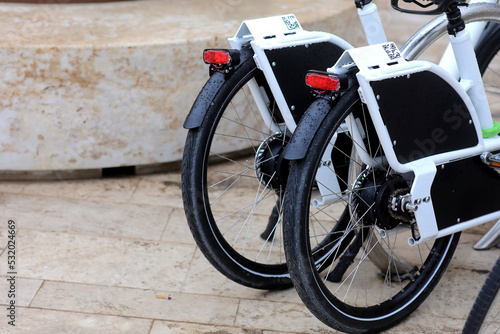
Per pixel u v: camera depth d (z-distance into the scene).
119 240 2.70
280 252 2.59
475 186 2.16
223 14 3.50
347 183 2.28
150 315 2.25
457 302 2.36
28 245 2.63
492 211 2.24
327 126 1.91
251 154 3.47
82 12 3.46
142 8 3.59
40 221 2.82
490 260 2.61
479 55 2.72
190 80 3.14
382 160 2.11
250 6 3.60
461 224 2.17
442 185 2.08
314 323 2.24
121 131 3.14
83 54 2.98
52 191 3.09
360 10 2.19
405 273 2.45
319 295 2.00
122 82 3.06
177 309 2.29
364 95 1.89
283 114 2.20
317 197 2.36
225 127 3.30
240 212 2.92
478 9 2.23
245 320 2.24
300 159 1.92
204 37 3.11
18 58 2.95
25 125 3.06
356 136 2.04
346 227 2.44
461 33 2.14
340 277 2.43
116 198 3.04
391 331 2.21
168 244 2.69
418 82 1.95
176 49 3.06
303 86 2.21
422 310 2.32
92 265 2.52
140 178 3.25
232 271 2.26
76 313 2.24
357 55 1.88
